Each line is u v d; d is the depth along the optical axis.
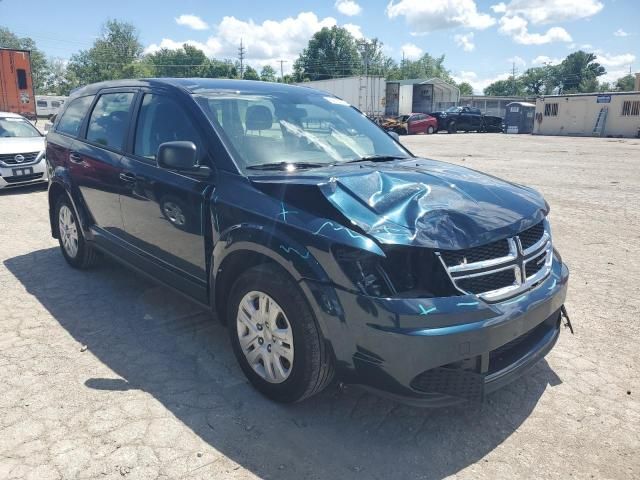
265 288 2.92
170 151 3.24
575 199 9.70
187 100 3.74
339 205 2.71
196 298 3.60
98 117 4.77
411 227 2.61
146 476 2.49
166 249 3.78
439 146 23.91
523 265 2.82
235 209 3.09
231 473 2.54
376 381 2.59
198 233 3.41
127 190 4.08
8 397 3.11
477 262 2.64
